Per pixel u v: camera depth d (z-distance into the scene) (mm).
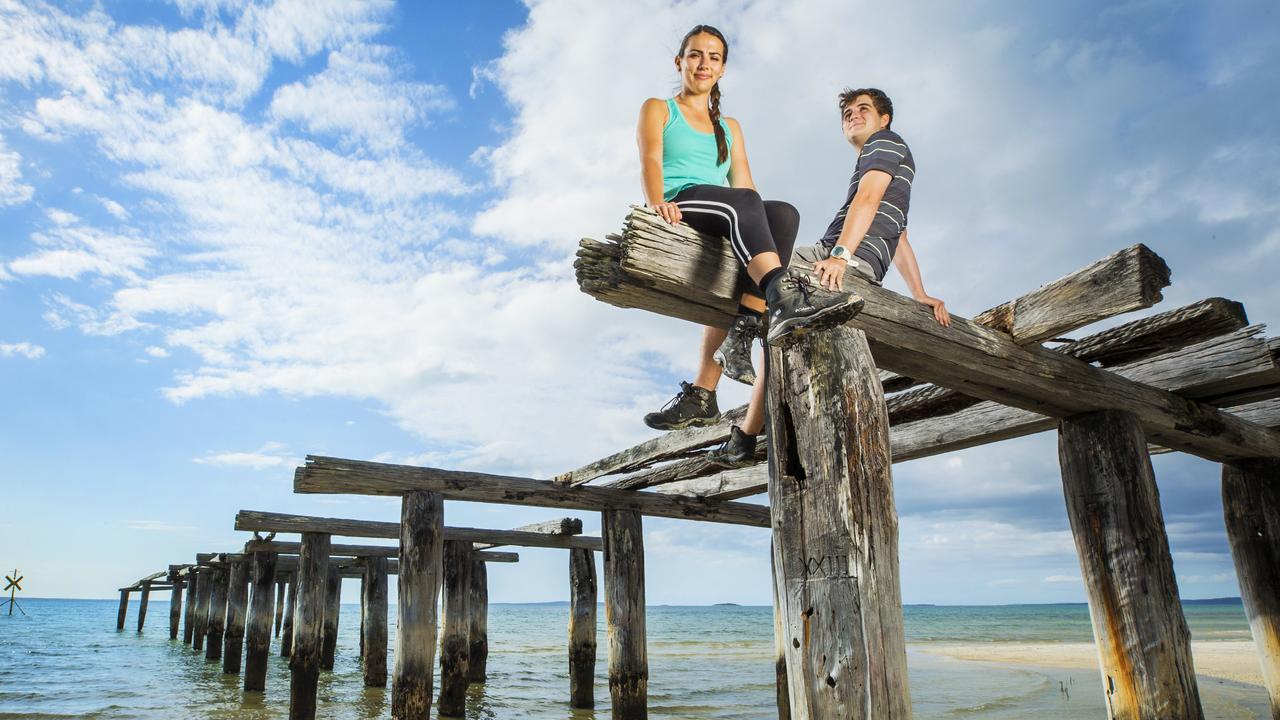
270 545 12312
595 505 8094
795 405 2689
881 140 3375
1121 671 3873
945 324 3361
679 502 8508
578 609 10836
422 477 7258
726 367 2842
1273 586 5004
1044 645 29938
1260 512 5109
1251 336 4043
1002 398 3936
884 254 3322
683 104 3090
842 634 2385
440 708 9992
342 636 35281
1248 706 9680
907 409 5211
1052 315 3432
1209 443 4762
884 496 2547
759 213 2752
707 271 2818
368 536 10453
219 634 17594
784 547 2623
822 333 2705
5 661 18812
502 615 82062
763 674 16688
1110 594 3967
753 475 7469
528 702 11406
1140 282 3104
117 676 15156
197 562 16344
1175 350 4398
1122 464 4020
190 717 10055
